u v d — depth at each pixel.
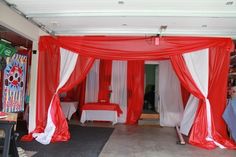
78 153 4.45
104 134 6.23
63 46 5.67
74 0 3.74
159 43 5.44
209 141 5.24
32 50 5.71
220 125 5.51
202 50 5.47
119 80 8.45
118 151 4.69
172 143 5.46
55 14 4.39
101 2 3.80
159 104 8.00
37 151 4.49
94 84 8.57
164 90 7.92
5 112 4.64
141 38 5.51
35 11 4.31
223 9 3.95
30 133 5.53
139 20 4.62
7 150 3.23
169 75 7.94
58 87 5.71
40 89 5.75
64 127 5.64
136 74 8.38
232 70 6.29
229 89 6.18
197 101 6.20
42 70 5.76
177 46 5.42
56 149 4.68
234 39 5.55
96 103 8.03
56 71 5.76
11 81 5.13
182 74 5.48
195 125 5.51
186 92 7.79
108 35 5.59
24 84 5.56
